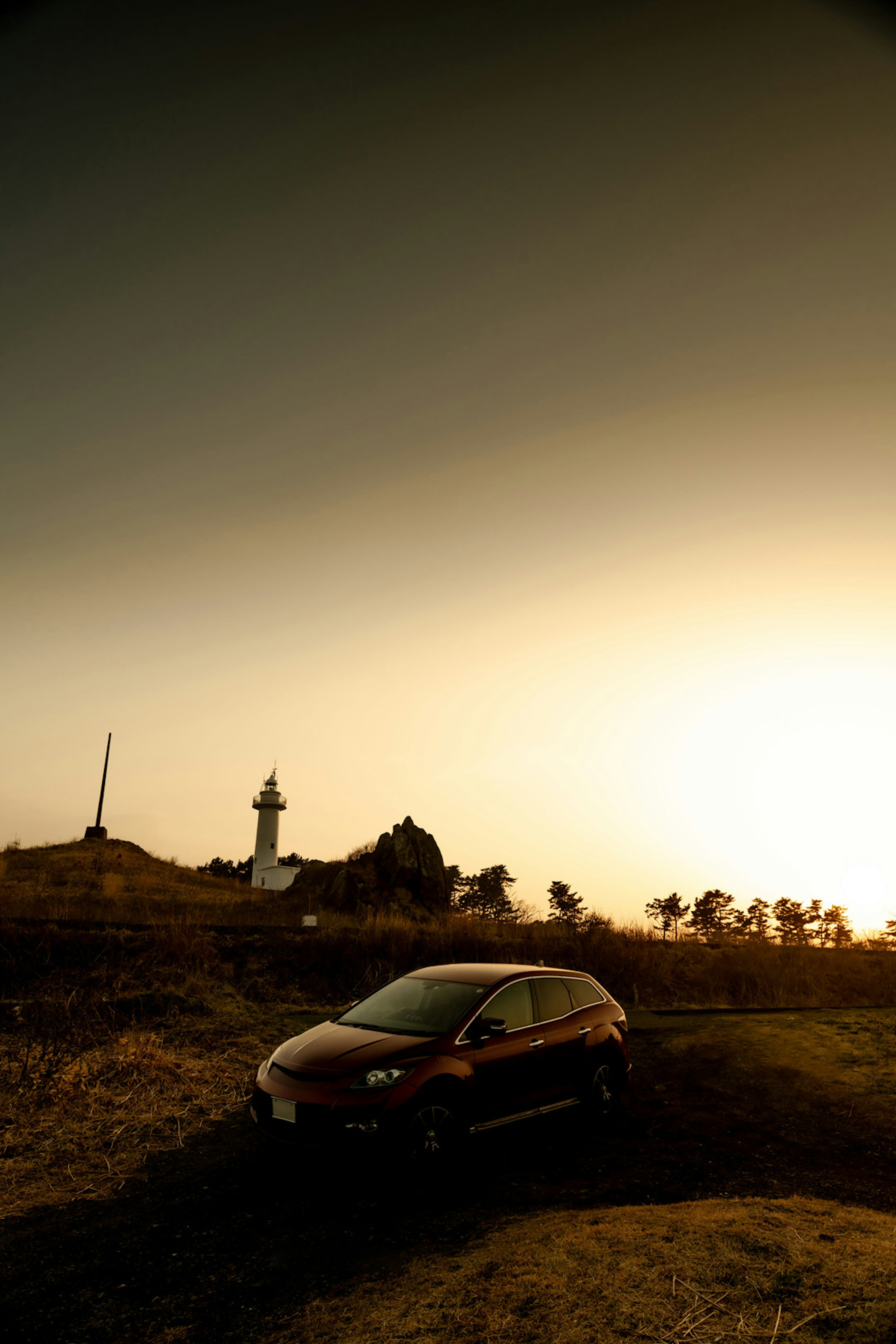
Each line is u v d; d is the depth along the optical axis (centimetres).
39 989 1351
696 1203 570
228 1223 566
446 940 2044
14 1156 694
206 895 3294
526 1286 424
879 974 2202
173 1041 1109
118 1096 854
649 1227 500
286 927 2116
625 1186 639
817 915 8450
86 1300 458
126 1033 1090
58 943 1593
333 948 1888
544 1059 768
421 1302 420
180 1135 762
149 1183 648
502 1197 611
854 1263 436
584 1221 523
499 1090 719
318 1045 714
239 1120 815
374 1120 631
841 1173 687
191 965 1645
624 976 2025
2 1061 933
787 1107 904
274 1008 1475
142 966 1588
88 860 3653
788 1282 414
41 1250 526
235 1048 1106
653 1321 379
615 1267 439
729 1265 436
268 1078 687
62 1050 959
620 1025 866
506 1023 762
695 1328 371
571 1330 376
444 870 3416
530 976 822
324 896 3184
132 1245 531
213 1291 464
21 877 3089
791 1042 1229
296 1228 556
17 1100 820
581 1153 735
